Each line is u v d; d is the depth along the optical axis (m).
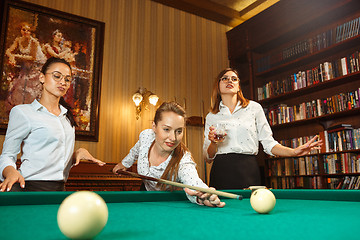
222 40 6.24
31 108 1.99
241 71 6.05
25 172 1.90
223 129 2.48
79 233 0.63
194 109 5.61
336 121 4.36
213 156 2.75
